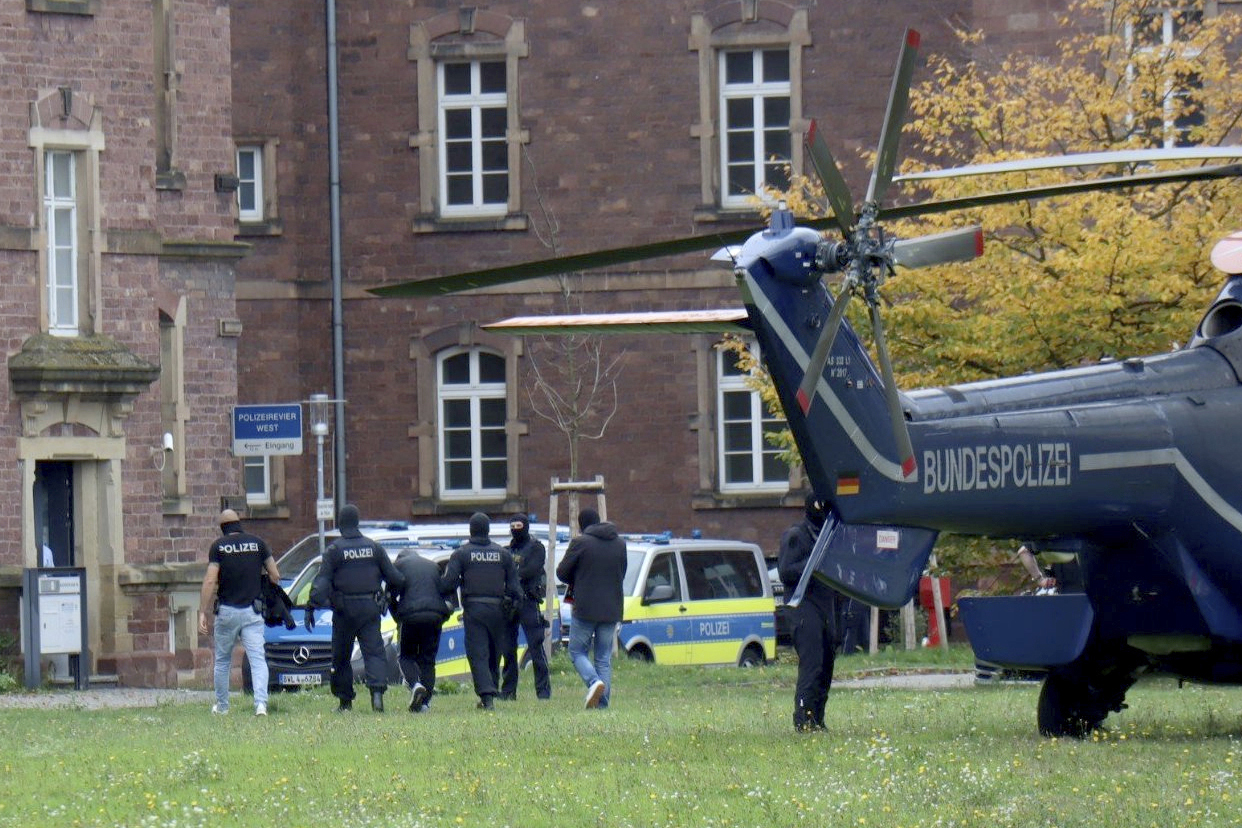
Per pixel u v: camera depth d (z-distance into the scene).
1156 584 60.41
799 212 114.75
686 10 143.00
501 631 85.88
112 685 108.19
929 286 101.94
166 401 115.94
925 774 49.88
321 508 106.44
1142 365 61.78
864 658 115.88
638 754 55.41
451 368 145.25
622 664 107.56
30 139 107.19
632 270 142.88
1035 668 61.47
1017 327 99.00
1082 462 58.41
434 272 144.38
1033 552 62.06
